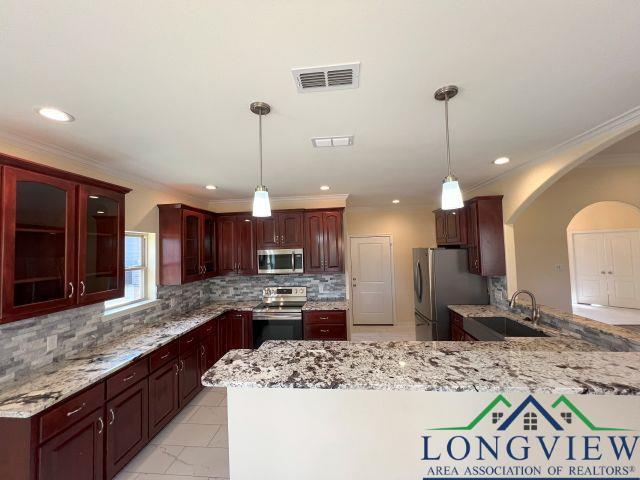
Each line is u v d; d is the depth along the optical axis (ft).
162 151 7.61
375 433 4.48
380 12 3.29
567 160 7.82
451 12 3.31
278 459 4.59
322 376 4.25
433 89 4.94
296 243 13.94
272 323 13.01
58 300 6.27
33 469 4.91
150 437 7.82
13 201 5.42
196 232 12.42
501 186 11.22
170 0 3.06
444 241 14.35
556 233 14.56
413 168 9.78
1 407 4.94
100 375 6.22
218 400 10.31
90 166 8.41
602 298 21.89
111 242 7.84
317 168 9.51
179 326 10.11
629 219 21.18
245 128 6.34
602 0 3.18
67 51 3.78
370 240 19.48
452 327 12.43
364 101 5.29
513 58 4.15
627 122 6.19
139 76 4.38
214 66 4.18
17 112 5.41
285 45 3.78
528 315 10.13
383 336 17.29
